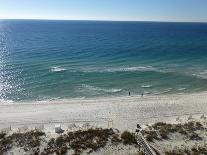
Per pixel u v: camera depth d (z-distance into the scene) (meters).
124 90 52.62
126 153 28.73
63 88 53.53
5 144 29.88
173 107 43.25
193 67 72.19
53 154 28.30
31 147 29.39
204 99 47.59
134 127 35.31
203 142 31.09
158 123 36.06
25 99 48.06
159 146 29.95
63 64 73.38
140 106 43.38
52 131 33.88
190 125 35.03
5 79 58.88
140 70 67.56
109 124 36.22
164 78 60.97
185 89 53.91
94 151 28.97
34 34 174.25
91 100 46.53
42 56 85.56
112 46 112.75
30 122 37.69
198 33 199.38
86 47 108.38
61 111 41.47
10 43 119.88
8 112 41.22
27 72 64.44
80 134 32.12
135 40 140.38
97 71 66.00
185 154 28.55
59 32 197.38
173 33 196.88
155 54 92.38
